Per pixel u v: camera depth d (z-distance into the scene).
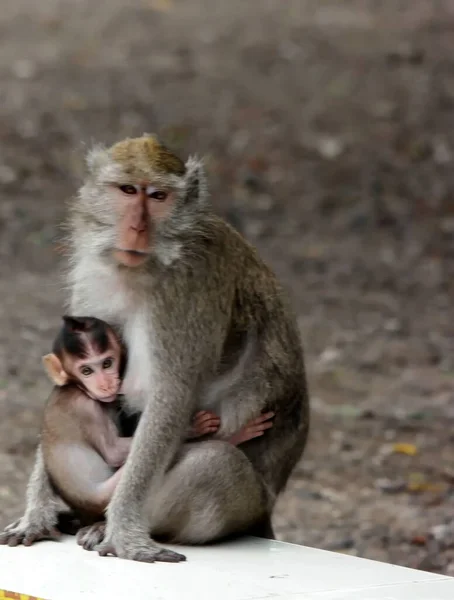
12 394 14.31
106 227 7.82
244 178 24.11
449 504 12.21
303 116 27.09
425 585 7.27
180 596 6.87
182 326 7.90
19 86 27.88
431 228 22.70
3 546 7.78
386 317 18.77
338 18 34.34
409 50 30.80
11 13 34.38
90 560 7.50
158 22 33.78
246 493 8.13
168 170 7.82
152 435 7.83
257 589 7.05
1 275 19.17
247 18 34.34
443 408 15.10
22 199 22.42
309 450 13.53
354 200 23.69
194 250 7.96
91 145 8.36
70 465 7.90
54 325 17.02
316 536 11.21
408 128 26.53
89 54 30.52
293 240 21.94
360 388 15.73
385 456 13.45
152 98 27.52
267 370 8.45
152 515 7.99
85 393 8.00
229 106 27.36
